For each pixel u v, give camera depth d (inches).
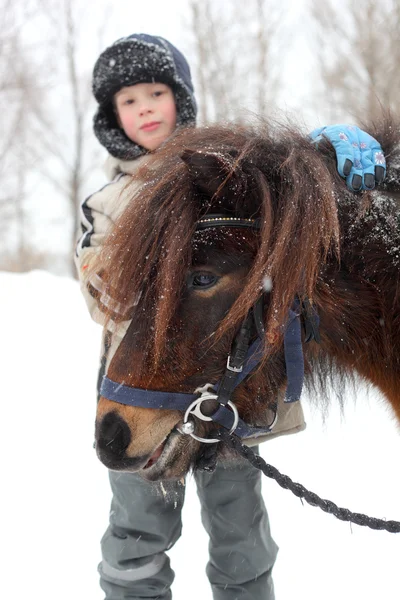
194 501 145.3
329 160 72.5
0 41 666.8
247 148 67.0
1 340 265.3
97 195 84.2
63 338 270.8
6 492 144.6
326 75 497.0
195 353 64.5
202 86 588.4
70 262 794.8
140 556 83.5
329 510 66.8
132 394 65.1
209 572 91.7
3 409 191.9
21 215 794.2
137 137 93.7
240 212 65.5
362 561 119.0
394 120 81.5
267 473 67.9
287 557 121.0
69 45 733.3
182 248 61.9
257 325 64.5
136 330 64.3
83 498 142.4
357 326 73.7
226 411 68.1
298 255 62.2
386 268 71.1
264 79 577.6
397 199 72.4
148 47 92.9
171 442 68.4
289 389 68.0
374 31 478.9
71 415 188.9
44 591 111.3
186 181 64.8
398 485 142.5
